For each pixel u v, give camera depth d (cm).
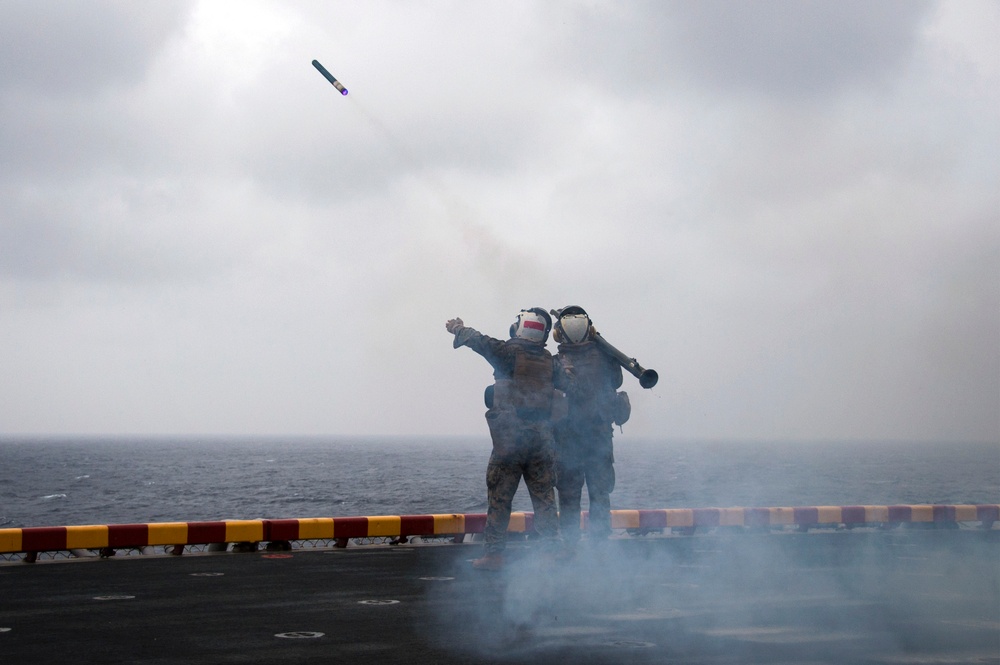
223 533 1052
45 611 698
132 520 4231
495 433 942
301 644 595
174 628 640
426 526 1159
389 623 666
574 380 1000
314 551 1101
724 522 1301
